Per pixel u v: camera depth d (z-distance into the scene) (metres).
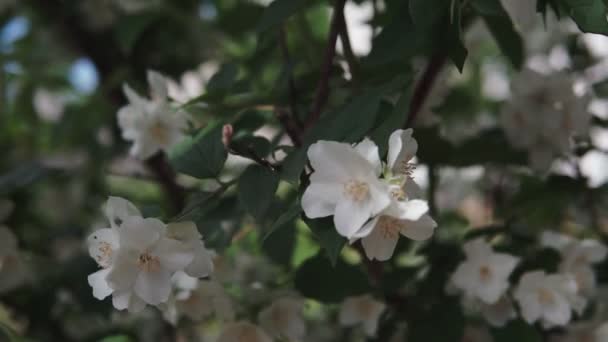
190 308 0.80
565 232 0.94
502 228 0.84
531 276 0.80
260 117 0.77
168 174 0.96
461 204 1.09
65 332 0.93
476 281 0.80
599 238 0.91
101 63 1.08
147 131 0.81
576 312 0.84
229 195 0.78
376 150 0.66
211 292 0.79
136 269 0.68
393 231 0.67
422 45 0.71
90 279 0.70
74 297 0.90
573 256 0.83
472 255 0.80
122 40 1.01
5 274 0.87
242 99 0.76
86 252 0.92
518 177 0.95
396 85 0.69
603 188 0.88
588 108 0.87
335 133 0.68
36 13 1.08
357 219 0.65
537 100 0.87
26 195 1.05
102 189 1.14
